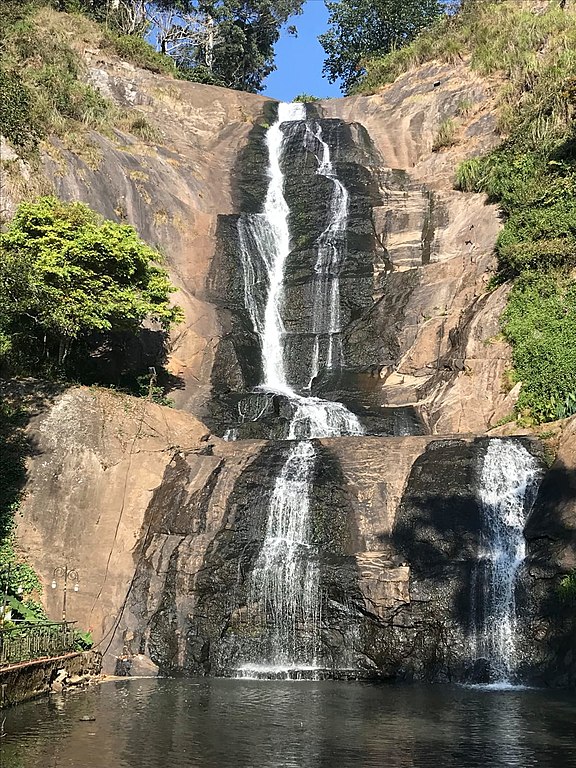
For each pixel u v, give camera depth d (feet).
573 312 80.89
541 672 54.65
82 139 107.65
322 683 55.01
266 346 103.86
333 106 150.82
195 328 98.02
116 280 81.87
